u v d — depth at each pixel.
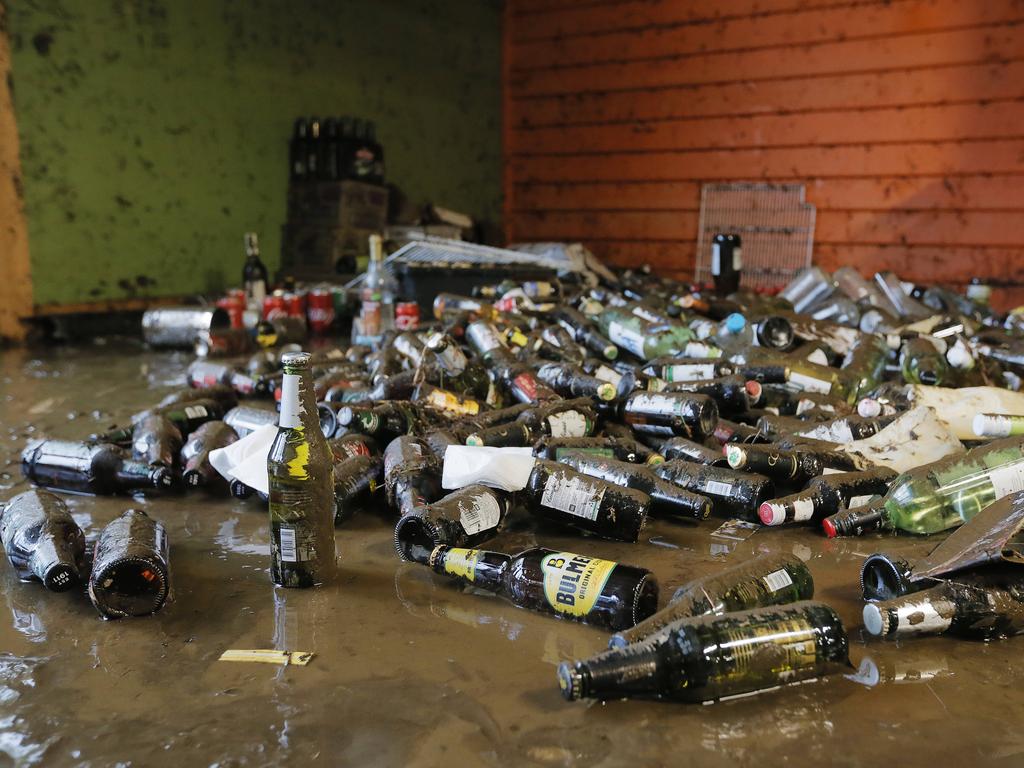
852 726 1.15
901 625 1.35
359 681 1.28
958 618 1.37
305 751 1.11
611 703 1.21
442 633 1.43
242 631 1.45
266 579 1.67
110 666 1.33
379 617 1.49
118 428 2.57
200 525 1.98
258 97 6.11
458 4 7.73
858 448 2.10
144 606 1.51
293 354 1.59
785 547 1.82
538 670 1.30
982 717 1.17
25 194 4.83
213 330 4.16
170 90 5.52
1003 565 1.40
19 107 4.75
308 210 6.25
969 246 6.38
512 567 1.54
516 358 2.79
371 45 6.96
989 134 6.17
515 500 1.93
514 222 8.61
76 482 2.19
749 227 7.29
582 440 2.10
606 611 1.42
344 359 3.39
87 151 5.11
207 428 2.31
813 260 7.03
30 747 1.12
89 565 1.68
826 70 6.73
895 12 6.38
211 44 5.74
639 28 7.57
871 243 6.76
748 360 2.94
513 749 1.11
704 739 1.13
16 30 4.68
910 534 1.87
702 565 1.72
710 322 3.48
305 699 1.23
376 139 7.09
